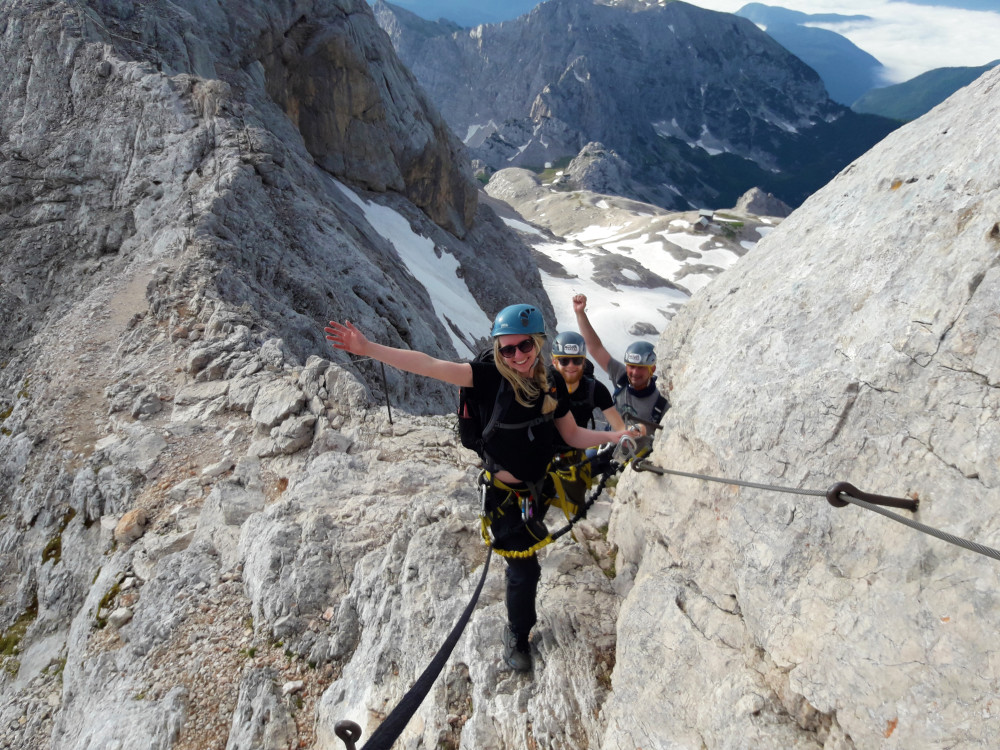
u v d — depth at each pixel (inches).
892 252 126.6
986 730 81.2
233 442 367.6
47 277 730.8
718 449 145.5
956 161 124.2
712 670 130.7
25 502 377.7
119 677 237.8
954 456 97.2
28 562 346.6
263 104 1568.7
